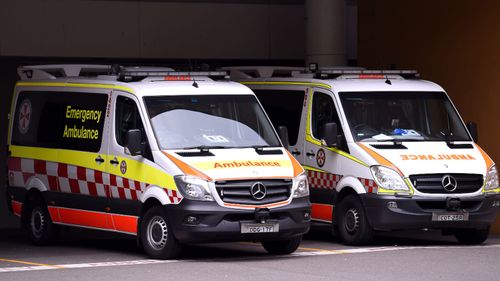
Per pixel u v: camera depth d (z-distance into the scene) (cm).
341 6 3438
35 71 2602
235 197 2086
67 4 3612
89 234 3056
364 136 2428
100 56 3669
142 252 2334
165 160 2119
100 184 2294
